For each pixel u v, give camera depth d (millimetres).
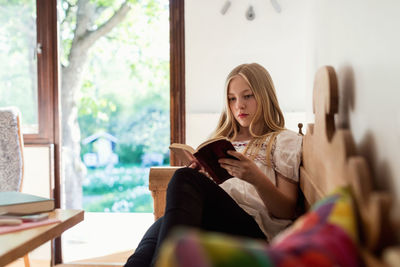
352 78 809
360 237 564
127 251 2588
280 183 1298
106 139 4863
